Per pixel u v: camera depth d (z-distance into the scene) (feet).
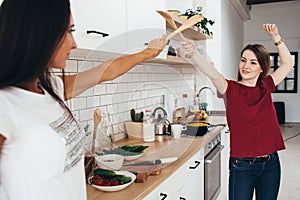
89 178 5.27
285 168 16.96
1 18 2.54
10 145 2.68
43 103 2.93
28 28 2.52
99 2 4.93
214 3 16.65
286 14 30.83
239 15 27.50
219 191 10.52
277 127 7.80
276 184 7.93
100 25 4.97
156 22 7.14
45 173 2.84
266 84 7.94
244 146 7.51
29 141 2.71
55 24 2.62
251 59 7.54
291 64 8.27
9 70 2.60
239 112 7.41
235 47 25.40
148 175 5.54
